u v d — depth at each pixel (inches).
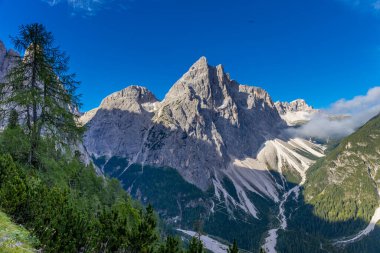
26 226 847.1
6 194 867.4
